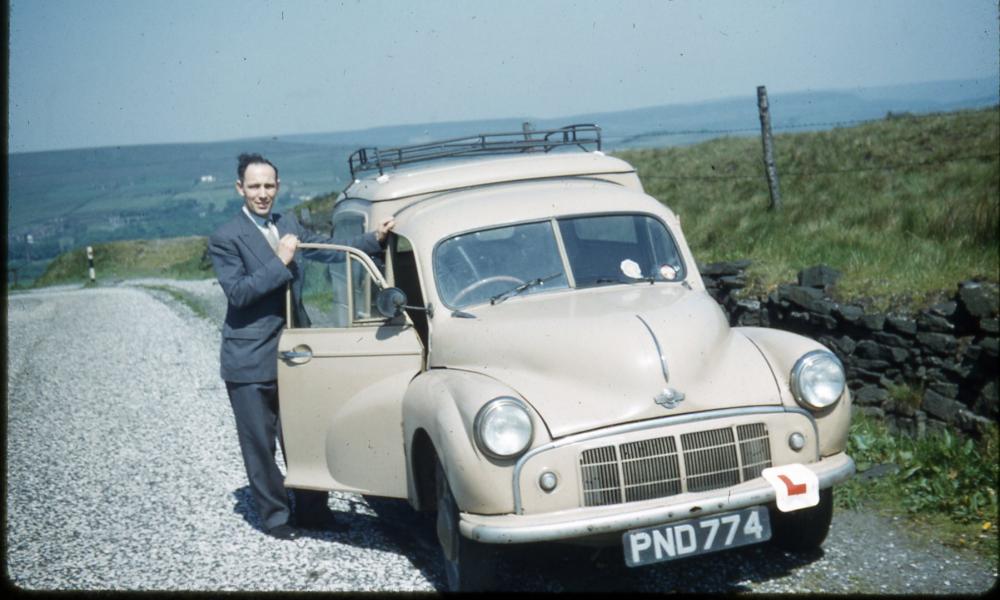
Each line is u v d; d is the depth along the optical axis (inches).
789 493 162.7
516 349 177.8
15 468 308.0
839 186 611.2
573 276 205.5
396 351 200.2
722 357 178.2
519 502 161.0
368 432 200.4
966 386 245.8
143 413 383.6
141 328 670.5
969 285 244.5
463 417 165.6
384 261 226.2
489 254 206.5
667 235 217.2
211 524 235.8
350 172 277.0
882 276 295.0
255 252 216.2
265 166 219.0
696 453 164.1
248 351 214.7
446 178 232.5
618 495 161.8
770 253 388.8
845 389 174.7
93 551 220.4
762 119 557.9
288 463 212.5
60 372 504.4
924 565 177.5
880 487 220.8
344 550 209.5
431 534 219.1
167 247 1825.8
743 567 183.0
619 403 165.5
